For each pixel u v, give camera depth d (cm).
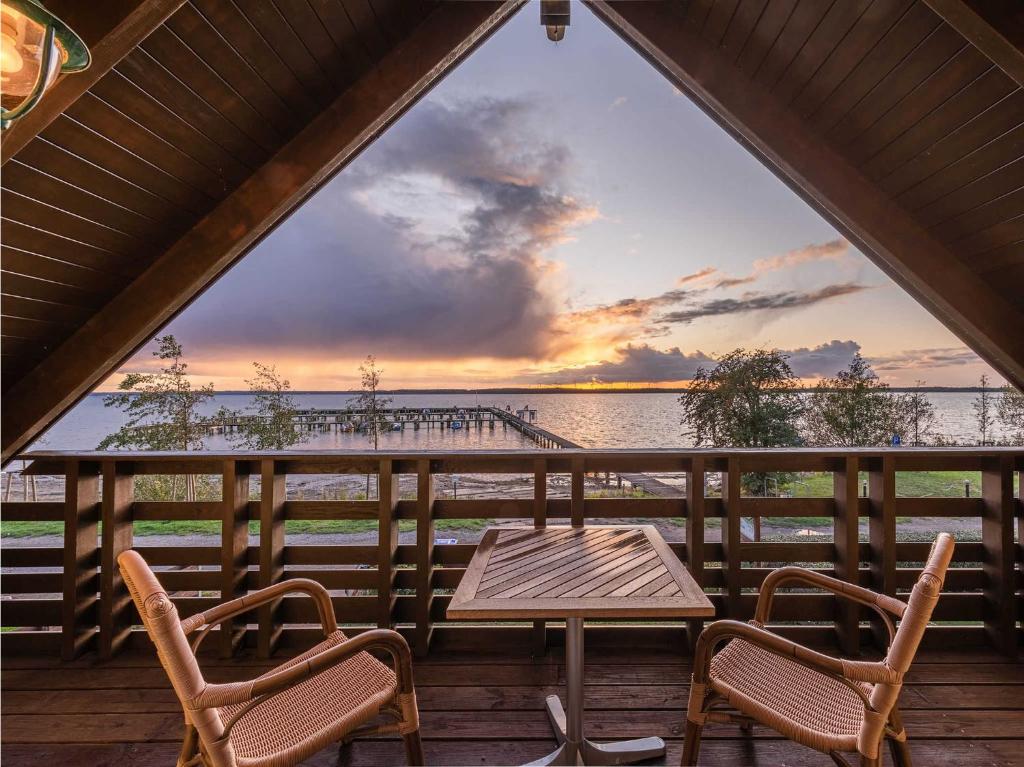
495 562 173
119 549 245
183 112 201
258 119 224
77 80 155
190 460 247
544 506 247
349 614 251
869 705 116
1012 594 237
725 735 187
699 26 254
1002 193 216
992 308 244
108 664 236
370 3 218
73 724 195
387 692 140
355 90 241
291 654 244
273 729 132
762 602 169
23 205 188
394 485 252
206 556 252
